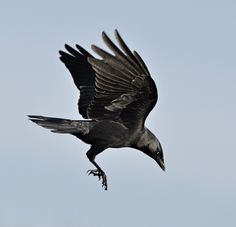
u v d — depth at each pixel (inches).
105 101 710.5
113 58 683.4
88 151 728.3
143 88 704.4
